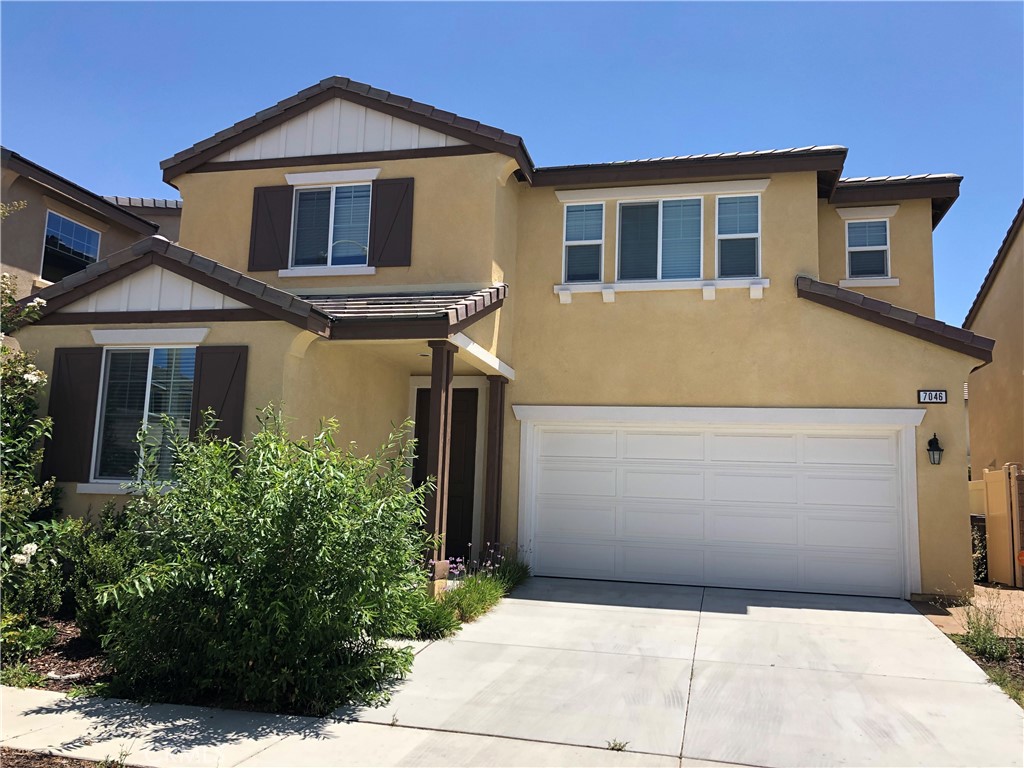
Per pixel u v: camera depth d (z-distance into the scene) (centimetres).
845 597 1188
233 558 682
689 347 1304
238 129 1343
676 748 586
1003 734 619
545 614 1037
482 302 1132
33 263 1435
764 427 1272
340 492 698
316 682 665
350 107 1320
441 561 1041
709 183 1329
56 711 649
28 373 959
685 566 1284
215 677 684
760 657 836
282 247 1304
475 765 551
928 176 1410
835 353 1244
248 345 1009
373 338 1027
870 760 567
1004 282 1683
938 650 870
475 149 1263
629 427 1330
